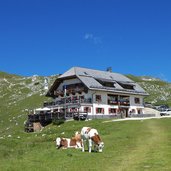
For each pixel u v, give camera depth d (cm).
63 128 6812
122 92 10769
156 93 16062
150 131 4878
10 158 3114
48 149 3650
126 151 3095
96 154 3023
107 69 12112
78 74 10269
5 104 13425
